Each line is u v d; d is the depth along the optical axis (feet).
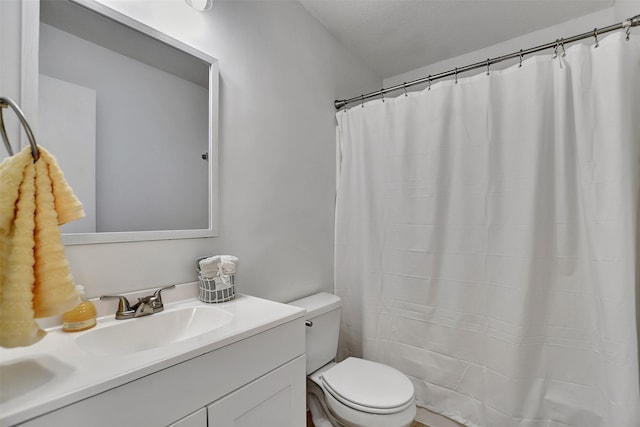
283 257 5.49
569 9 5.85
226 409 2.75
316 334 5.27
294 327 3.51
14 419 1.66
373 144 6.45
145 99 3.65
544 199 4.75
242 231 4.76
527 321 4.73
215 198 4.32
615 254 4.11
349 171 6.73
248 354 2.96
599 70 4.34
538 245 4.74
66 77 3.05
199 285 3.98
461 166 5.44
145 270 3.62
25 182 2.14
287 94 5.58
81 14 3.17
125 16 3.45
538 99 4.72
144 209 3.63
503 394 4.86
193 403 2.50
